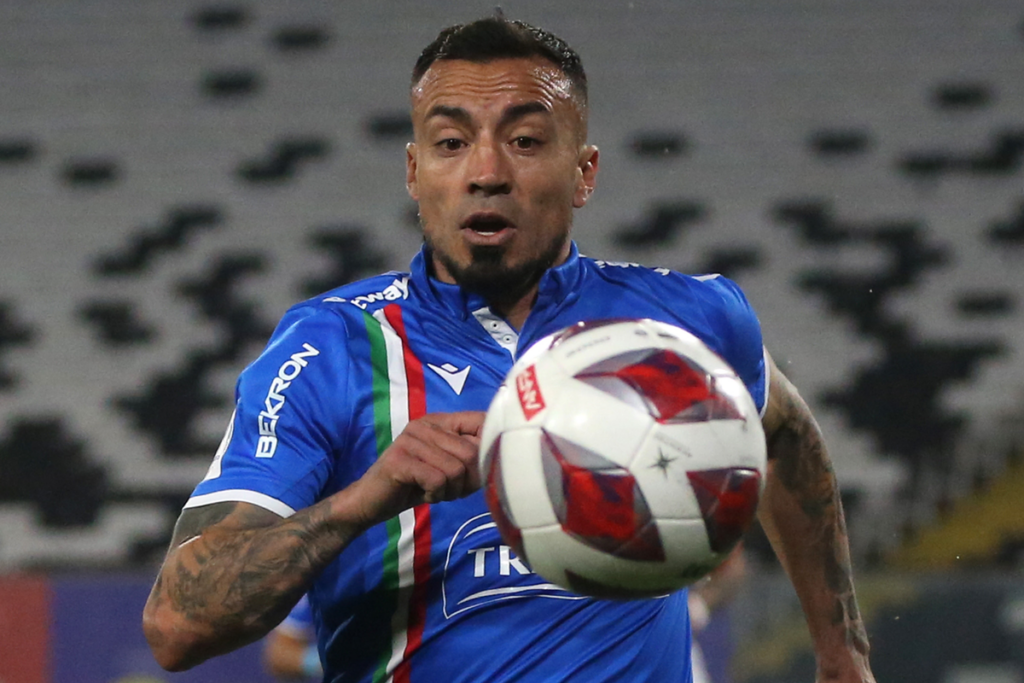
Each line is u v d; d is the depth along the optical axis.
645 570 6.96
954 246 50.34
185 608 7.78
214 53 57.03
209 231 51.84
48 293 50.12
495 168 8.55
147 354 48.16
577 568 7.04
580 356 7.29
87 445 45.56
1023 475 40.72
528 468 7.06
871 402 46.09
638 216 51.50
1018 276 49.50
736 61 55.78
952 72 55.12
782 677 26.72
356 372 8.62
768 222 51.25
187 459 45.47
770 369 9.94
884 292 49.12
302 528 7.61
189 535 8.04
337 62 56.72
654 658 8.88
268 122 55.09
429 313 8.91
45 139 54.78
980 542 39.44
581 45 56.47
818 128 53.91
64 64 56.81
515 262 8.77
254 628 7.76
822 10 57.00
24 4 58.47
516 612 8.47
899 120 53.88
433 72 8.80
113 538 43.19
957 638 27.03
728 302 9.60
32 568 41.97
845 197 51.84
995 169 52.47
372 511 7.56
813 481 10.30
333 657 8.88
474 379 8.77
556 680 8.45
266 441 8.29
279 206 52.50
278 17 58.00
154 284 50.31
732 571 21.44
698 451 6.93
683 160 53.12
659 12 57.41
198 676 27.66
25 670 27.80
